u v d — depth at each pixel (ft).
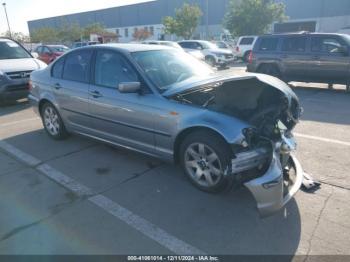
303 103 27.20
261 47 37.04
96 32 151.53
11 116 24.39
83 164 14.53
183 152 11.82
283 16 88.94
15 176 13.50
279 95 13.19
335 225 9.53
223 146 10.49
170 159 12.42
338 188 11.70
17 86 27.27
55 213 10.66
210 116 10.71
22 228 9.89
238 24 89.86
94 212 10.66
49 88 17.02
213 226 9.73
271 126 11.21
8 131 20.18
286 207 10.53
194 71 14.61
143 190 12.01
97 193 11.89
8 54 29.58
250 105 12.60
